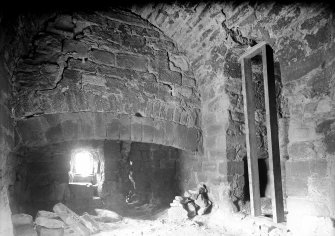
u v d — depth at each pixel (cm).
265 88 300
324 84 221
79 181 618
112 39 355
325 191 215
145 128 360
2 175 220
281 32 265
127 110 351
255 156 331
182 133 382
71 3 320
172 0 309
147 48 375
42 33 323
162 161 548
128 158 591
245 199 344
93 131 332
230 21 306
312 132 230
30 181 399
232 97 351
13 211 282
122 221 393
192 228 319
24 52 310
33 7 270
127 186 586
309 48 235
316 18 226
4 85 244
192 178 429
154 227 335
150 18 366
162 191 539
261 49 315
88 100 332
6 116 252
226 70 352
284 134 349
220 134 355
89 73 337
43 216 302
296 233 236
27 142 301
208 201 368
